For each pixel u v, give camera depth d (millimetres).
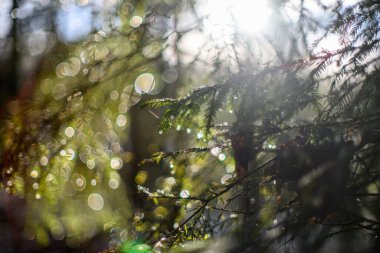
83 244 5391
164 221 2693
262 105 2354
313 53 2316
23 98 3490
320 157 2057
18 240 5676
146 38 3254
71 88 3277
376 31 2203
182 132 3270
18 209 5273
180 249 2463
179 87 3324
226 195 2773
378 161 2115
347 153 2029
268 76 2363
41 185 3318
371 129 2102
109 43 3293
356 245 2363
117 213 4828
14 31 4219
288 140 2256
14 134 3150
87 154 3555
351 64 2217
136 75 3352
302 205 2146
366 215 2350
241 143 2387
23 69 4320
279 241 2336
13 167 3143
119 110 3387
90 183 4066
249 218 2473
